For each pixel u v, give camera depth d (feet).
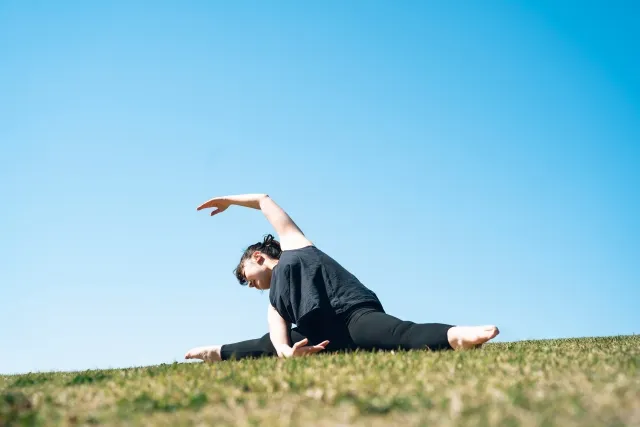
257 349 18.40
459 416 7.35
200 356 19.02
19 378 15.11
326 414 8.01
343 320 16.92
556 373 10.38
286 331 17.49
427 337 15.42
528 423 6.86
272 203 19.67
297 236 18.75
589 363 11.67
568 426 6.73
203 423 8.00
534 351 14.93
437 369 11.16
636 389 8.41
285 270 17.35
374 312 16.70
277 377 10.85
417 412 7.81
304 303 16.88
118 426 8.27
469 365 11.50
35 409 9.56
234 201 20.17
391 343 15.92
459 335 15.02
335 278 17.25
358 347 16.66
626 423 6.79
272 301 17.63
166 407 9.25
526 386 9.11
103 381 12.89
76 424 8.56
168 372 13.23
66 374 16.81
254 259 19.72
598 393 8.31
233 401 9.11
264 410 8.52
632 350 14.93
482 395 8.43
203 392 9.91
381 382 9.75
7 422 8.80
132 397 9.95
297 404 8.74
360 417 7.77
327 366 12.07
